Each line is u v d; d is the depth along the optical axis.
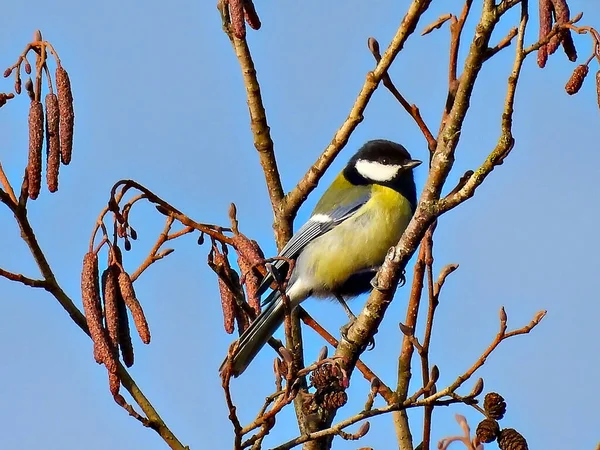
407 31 8.95
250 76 10.72
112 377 7.35
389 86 8.60
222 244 8.74
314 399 7.30
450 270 7.28
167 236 8.42
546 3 7.58
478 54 6.90
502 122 6.42
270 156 10.86
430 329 7.16
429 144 8.38
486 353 6.68
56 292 7.91
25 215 7.74
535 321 6.66
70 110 7.76
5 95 7.68
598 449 7.05
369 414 6.86
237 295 8.66
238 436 6.79
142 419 7.45
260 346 10.04
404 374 8.22
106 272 7.65
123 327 7.70
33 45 7.75
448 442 7.13
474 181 6.81
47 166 7.75
